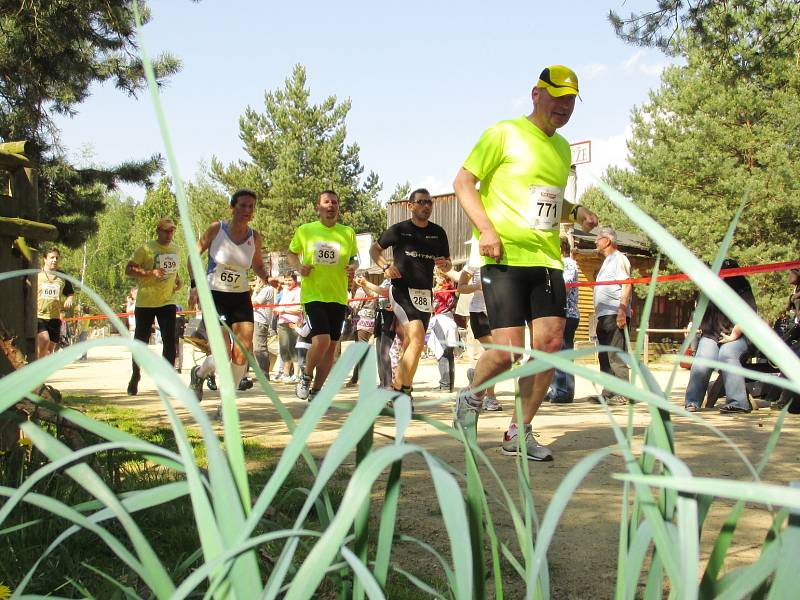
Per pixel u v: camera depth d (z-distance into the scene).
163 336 9.45
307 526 2.95
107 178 14.70
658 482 0.70
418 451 0.87
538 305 4.71
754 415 7.61
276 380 13.74
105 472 3.16
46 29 8.78
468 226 29.27
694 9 9.57
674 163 26.72
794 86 25.80
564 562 2.80
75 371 17.14
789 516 0.79
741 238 25.94
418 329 7.27
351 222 45.69
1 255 4.24
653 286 1.09
